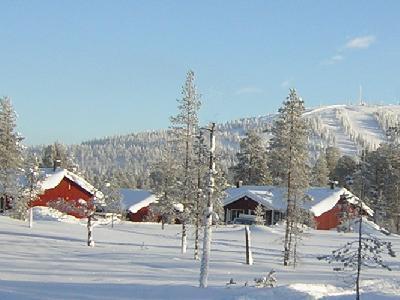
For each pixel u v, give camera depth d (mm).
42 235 47281
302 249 49750
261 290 20156
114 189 65188
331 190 80438
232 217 81375
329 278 30172
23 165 63969
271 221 78250
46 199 71250
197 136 43562
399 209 84375
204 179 42594
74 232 52500
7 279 24172
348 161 120625
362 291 21359
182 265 34031
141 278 26750
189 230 61719
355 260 18375
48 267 30531
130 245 45656
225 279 27719
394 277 32219
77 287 20609
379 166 88375
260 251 46781
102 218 67875
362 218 18359
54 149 126562
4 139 63625
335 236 62750
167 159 57469
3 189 62875
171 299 18656
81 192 74562
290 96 44438
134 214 84438
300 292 19750
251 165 99625
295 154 43625
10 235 45531
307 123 44656
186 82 46188
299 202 42938
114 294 19266
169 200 51719
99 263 33500
